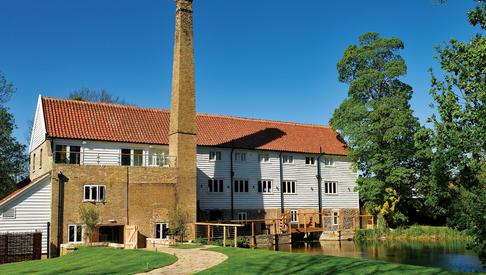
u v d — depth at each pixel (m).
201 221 39.31
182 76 36.41
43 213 30.62
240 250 23.94
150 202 33.62
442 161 24.38
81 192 31.45
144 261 20.84
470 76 23.19
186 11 37.50
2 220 29.41
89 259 23.22
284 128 50.53
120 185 32.78
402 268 16.19
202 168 41.91
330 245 41.81
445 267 28.06
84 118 37.25
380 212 46.97
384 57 47.34
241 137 45.50
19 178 48.81
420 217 51.41
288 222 44.62
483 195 20.09
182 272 17.83
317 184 48.75
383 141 46.09
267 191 45.34
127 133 37.78
